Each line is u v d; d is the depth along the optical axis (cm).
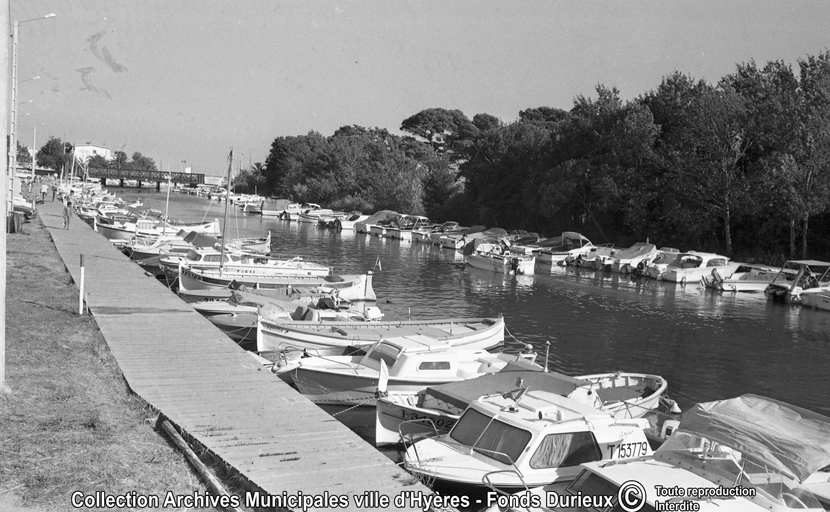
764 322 3158
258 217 9550
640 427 1145
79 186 10831
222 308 2255
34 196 6706
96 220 5028
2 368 1062
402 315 2927
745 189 4888
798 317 3331
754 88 5316
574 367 2141
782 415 981
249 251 4350
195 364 1425
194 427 1028
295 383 1616
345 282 3170
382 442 1338
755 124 5009
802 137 4603
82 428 963
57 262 3022
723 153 4966
